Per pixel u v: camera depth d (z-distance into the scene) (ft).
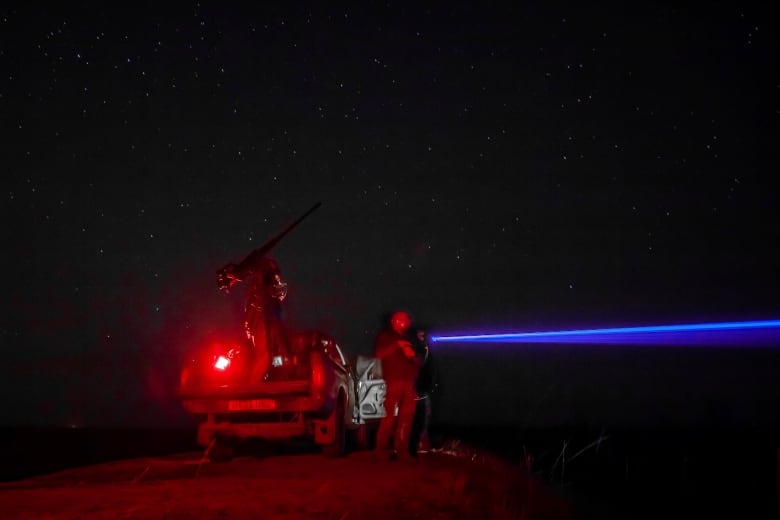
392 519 20.65
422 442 40.24
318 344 36.37
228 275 35.37
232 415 35.35
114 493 23.41
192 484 25.84
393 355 34.96
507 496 26.43
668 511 28.17
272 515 20.18
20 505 21.06
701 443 51.55
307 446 45.60
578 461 42.32
